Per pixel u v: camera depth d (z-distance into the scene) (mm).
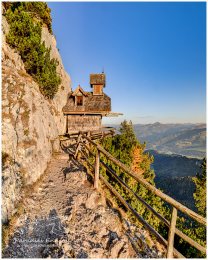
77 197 7516
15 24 15195
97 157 8188
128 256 5543
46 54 19312
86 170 10000
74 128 28344
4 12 15805
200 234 19109
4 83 9836
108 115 29625
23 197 7105
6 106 8922
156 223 11555
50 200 7602
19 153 8258
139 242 6336
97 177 8242
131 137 34531
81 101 28891
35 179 8734
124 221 7141
